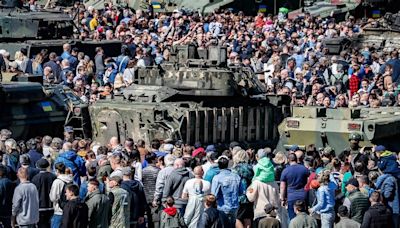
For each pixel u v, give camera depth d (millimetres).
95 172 98375
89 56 173375
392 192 106625
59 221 96562
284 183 104812
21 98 127375
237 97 136375
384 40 192375
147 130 126312
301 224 95250
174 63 135875
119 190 96312
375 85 163000
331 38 191375
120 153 101562
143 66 139750
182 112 127188
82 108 130750
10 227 97812
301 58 178500
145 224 102500
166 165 102375
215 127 130750
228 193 99688
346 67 170750
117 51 178000
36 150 108500
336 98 156250
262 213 100000
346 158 119500
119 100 131625
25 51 163875
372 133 124875
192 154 111375
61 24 175875
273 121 137250
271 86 162000
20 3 182250
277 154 110875
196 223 99438
